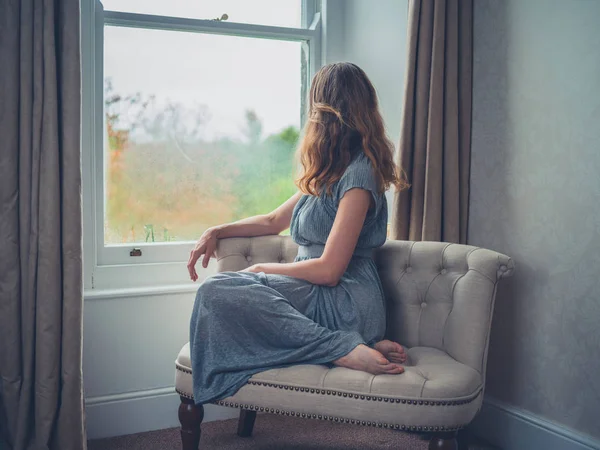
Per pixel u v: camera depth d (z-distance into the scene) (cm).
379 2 286
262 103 286
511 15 239
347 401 177
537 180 230
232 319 189
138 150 264
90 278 254
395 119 285
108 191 261
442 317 208
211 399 187
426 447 243
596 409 212
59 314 213
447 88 251
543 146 227
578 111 214
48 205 210
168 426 262
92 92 250
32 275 211
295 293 197
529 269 235
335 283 199
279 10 292
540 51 227
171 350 261
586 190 212
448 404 171
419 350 203
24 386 213
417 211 254
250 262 231
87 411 248
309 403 180
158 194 269
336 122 207
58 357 214
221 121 278
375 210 206
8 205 210
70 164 212
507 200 243
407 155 256
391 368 178
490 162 249
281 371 184
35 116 208
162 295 257
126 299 252
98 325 249
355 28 296
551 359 228
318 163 206
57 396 214
